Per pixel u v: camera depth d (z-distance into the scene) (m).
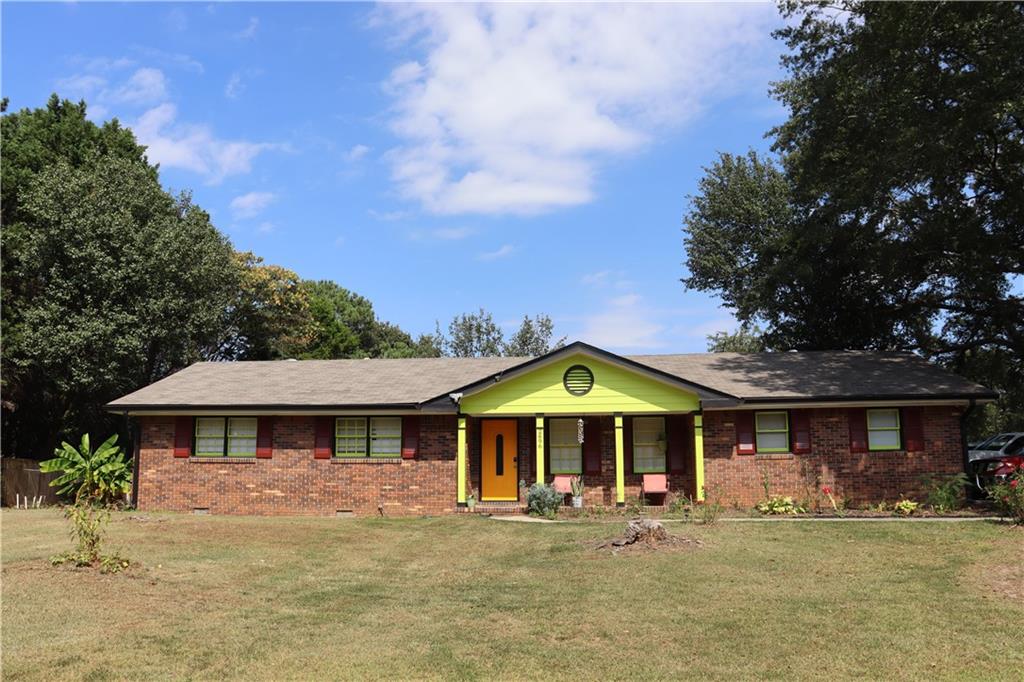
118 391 35.22
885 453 22.53
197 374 26.58
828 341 33.31
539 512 21.22
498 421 24.02
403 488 23.00
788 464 22.66
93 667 8.55
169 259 35.00
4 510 23.41
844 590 12.13
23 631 9.59
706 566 13.67
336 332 57.28
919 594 11.87
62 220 33.34
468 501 22.58
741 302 40.06
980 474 22.95
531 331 56.84
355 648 9.66
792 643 9.79
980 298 29.06
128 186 36.06
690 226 42.44
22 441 37.88
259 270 44.91
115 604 10.92
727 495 22.61
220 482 23.41
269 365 27.55
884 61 22.64
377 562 15.07
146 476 23.62
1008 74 20.62
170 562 13.90
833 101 25.27
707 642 9.87
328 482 23.17
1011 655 9.27
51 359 32.53
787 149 30.86
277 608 11.43
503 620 10.93
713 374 24.89
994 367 31.89
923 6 21.16
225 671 8.69
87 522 13.45
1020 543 14.68
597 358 22.67
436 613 11.30
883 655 9.35
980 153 24.89
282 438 23.47
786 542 15.64
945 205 25.12
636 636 10.14
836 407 22.72
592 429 23.84
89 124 39.44
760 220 40.03
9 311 34.25
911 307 31.47
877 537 15.98
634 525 15.52
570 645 9.83
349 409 22.77
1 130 38.00
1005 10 20.55
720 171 41.69
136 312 34.28
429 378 25.36
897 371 24.50
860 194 25.11
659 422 23.86
